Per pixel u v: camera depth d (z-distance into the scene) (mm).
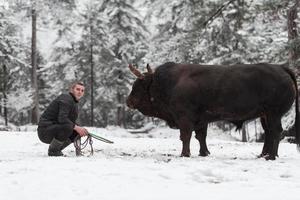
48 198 6289
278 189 6855
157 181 7348
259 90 10648
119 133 36156
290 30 21469
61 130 10312
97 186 6918
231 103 10711
